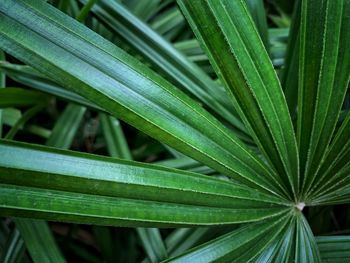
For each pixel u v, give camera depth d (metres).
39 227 0.34
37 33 0.22
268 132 0.28
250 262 0.28
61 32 0.22
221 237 0.27
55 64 0.22
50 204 0.21
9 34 0.22
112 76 0.23
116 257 0.46
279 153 0.28
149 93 0.23
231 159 0.26
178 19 0.48
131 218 0.23
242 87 0.27
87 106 0.38
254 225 0.28
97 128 0.49
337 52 0.27
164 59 0.37
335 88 0.28
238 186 0.26
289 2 0.54
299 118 0.28
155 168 0.23
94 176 0.22
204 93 0.36
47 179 0.21
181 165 0.37
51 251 0.33
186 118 0.24
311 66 0.28
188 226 0.24
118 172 0.22
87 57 0.22
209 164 0.25
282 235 0.28
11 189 0.21
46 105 0.41
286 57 0.35
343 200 0.30
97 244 0.49
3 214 0.21
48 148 0.21
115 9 0.37
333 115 0.28
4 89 0.35
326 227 0.43
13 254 0.35
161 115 0.24
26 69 0.38
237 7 0.26
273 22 0.55
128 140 0.52
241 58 0.26
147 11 0.44
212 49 0.26
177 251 0.35
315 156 0.28
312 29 0.27
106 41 0.23
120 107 0.23
